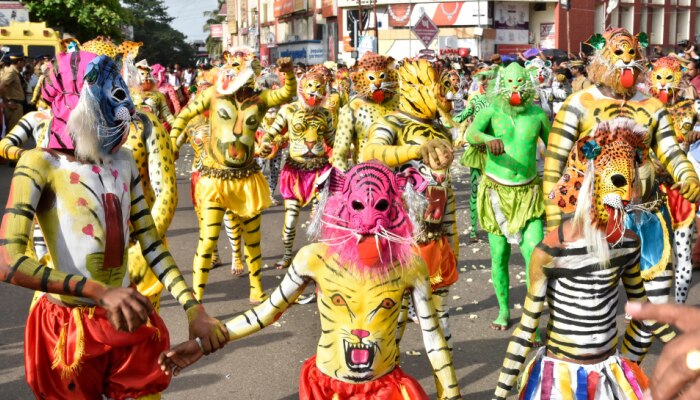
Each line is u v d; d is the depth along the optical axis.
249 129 6.54
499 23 42.09
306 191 8.16
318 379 3.55
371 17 44.50
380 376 3.53
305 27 57.50
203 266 6.62
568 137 5.00
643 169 4.95
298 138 8.18
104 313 3.47
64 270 3.42
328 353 3.52
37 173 3.33
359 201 3.39
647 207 4.94
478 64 22.25
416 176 3.71
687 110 6.88
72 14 34.84
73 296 3.11
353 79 5.78
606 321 3.52
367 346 3.46
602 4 46.22
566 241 3.52
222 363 5.70
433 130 4.95
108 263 3.50
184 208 11.98
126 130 3.52
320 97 8.11
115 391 3.63
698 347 1.35
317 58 47.00
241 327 3.51
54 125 3.44
